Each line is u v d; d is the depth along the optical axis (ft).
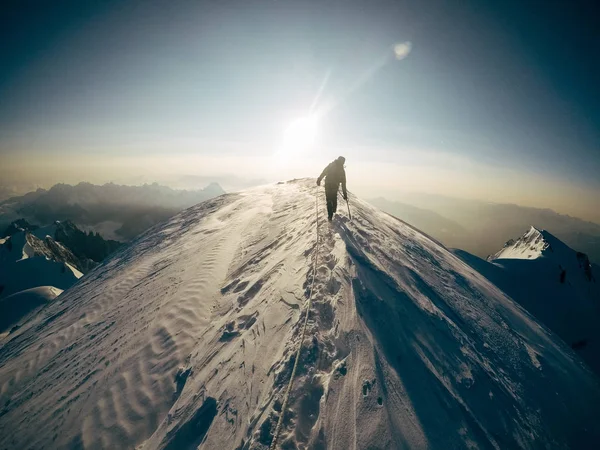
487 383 17.33
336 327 17.81
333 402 13.76
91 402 20.52
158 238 67.21
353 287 21.33
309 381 14.80
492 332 23.22
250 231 47.67
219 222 60.85
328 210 33.88
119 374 22.43
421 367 16.53
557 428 16.56
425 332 19.38
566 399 19.27
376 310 19.60
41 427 19.81
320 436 12.47
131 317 31.78
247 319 22.65
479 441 13.64
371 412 13.38
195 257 43.65
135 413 18.43
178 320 27.12
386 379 15.02
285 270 27.25
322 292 21.07
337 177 33.17
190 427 15.74
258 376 16.46
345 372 15.14
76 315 40.01
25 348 36.17
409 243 35.50
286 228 40.68
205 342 22.59
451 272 32.55
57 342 33.60
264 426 13.32
